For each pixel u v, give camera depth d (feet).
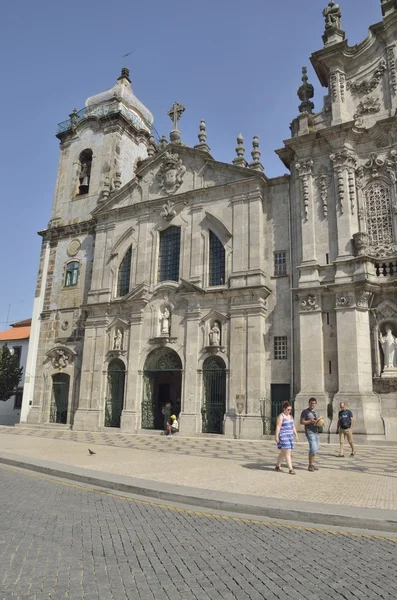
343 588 17.13
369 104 83.56
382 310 73.51
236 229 88.89
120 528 25.13
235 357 82.12
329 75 87.35
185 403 85.25
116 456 52.85
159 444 67.62
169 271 96.68
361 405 68.95
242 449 60.75
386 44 83.82
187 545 22.15
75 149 126.11
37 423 105.50
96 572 18.75
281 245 86.07
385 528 24.67
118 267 103.55
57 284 114.73
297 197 84.79
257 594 16.65
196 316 88.07
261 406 78.02
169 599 16.25
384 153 79.92
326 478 38.14
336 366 74.02
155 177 103.35
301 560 20.10
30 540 22.91
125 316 98.27
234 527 25.39
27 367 112.47
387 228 77.05
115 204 107.76
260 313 82.12
